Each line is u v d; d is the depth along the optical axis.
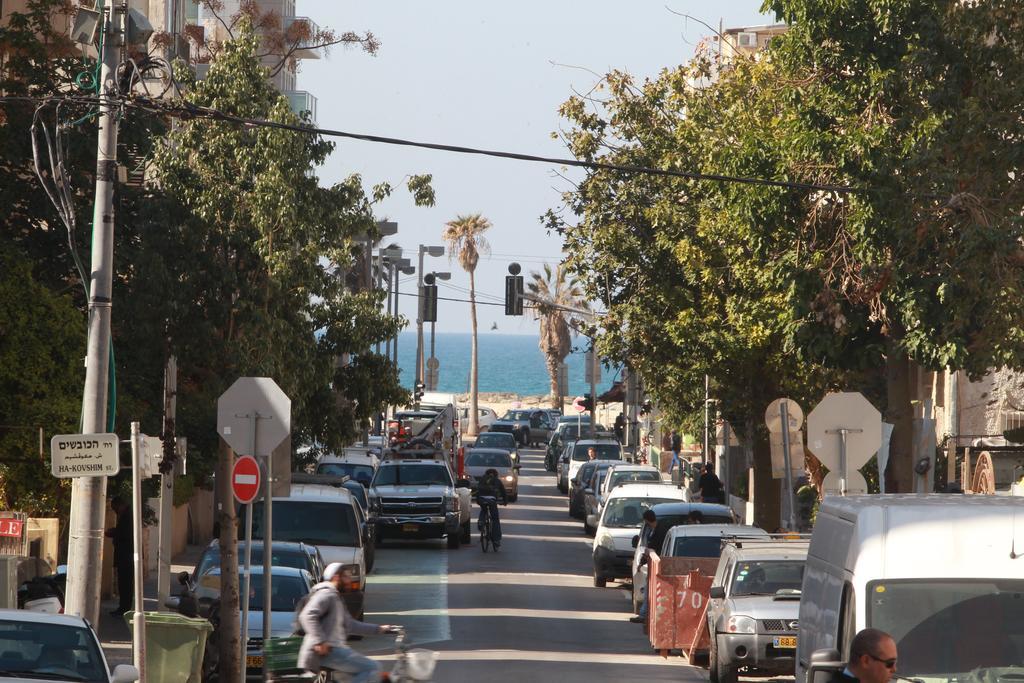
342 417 71.31
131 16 42.59
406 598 76.88
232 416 43.00
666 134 94.00
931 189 55.97
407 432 153.38
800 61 61.50
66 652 33.03
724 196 65.69
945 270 56.88
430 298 190.88
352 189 56.56
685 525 65.94
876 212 57.56
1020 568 26.88
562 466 160.38
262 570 54.06
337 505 74.56
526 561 97.44
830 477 49.78
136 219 62.09
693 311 87.25
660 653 59.38
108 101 41.94
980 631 26.38
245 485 42.62
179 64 53.97
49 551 57.72
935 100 56.50
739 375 90.94
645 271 93.31
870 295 61.00
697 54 94.81
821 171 62.06
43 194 64.81
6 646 32.94
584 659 56.88
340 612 37.59
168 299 51.84
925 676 26.08
